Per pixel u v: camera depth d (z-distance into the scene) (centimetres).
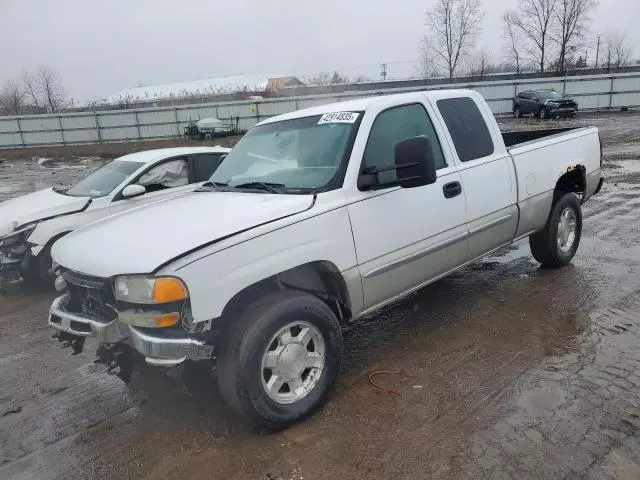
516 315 473
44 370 434
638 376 355
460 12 5647
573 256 602
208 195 398
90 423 350
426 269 415
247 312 314
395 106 411
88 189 711
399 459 291
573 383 352
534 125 2642
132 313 297
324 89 5347
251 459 301
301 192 361
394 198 384
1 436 342
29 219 627
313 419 335
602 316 454
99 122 4000
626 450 283
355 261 360
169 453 312
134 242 318
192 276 289
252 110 3862
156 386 392
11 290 657
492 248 485
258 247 313
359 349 431
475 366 387
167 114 3947
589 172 596
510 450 290
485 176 459
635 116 3016
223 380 310
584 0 5116
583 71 5072
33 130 4022
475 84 3603
